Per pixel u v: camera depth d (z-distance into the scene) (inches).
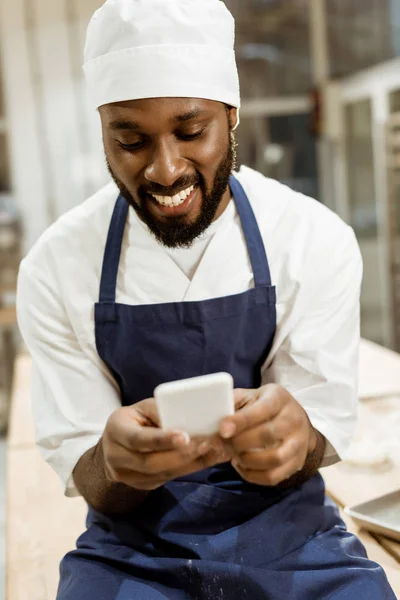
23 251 192.4
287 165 225.9
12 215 186.9
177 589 47.9
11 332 194.9
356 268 53.6
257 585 46.5
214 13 47.1
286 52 220.2
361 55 219.6
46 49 196.9
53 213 204.8
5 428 188.7
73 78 199.3
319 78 219.9
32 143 200.4
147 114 44.6
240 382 53.9
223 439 38.2
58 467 51.6
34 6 194.5
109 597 46.8
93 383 52.6
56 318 53.1
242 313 51.4
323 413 50.3
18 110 197.9
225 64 47.1
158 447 36.9
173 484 52.3
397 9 214.5
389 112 185.3
